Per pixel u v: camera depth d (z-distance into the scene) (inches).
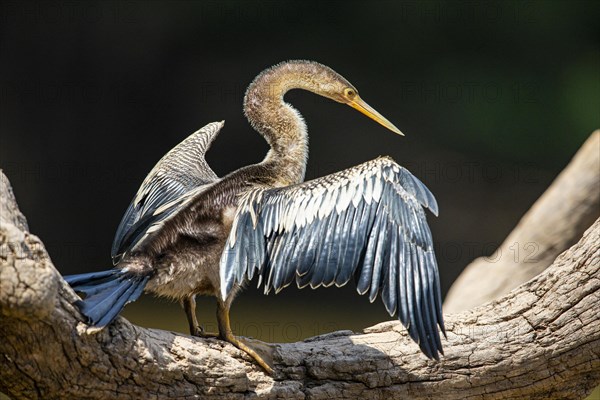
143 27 870.4
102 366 209.3
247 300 714.2
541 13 876.0
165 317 637.9
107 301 215.0
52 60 858.1
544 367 242.2
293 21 879.7
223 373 225.1
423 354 240.5
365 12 881.5
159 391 219.0
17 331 195.2
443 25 880.9
